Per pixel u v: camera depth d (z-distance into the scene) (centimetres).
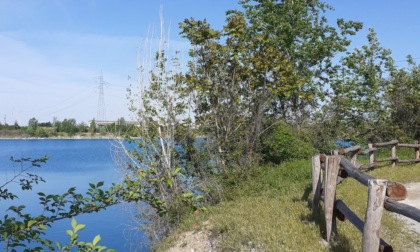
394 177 1332
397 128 2205
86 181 2642
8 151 7094
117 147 1328
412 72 2355
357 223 583
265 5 2238
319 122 2119
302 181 1317
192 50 1605
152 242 1209
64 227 1262
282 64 1714
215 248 848
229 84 1625
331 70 2242
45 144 10350
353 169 657
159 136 1384
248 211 966
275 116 1966
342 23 2197
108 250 403
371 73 2233
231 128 1611
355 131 2211
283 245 706
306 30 2188
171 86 1438
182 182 1194
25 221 432
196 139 1515
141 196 500
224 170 1453
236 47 1625
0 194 529
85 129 9869
